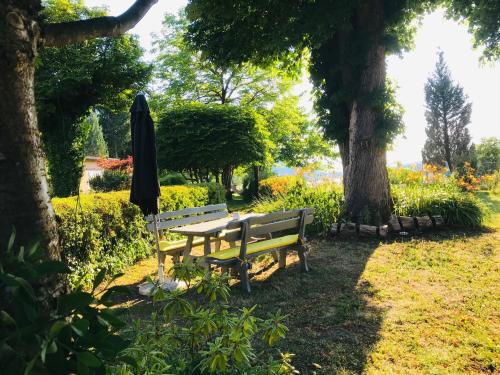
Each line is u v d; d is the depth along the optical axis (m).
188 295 4.73
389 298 4.64
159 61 24.47
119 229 6.59
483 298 4.46
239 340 2.09
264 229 5.28
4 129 1.87
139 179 4.87
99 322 1.37
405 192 9.72
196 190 9.86
